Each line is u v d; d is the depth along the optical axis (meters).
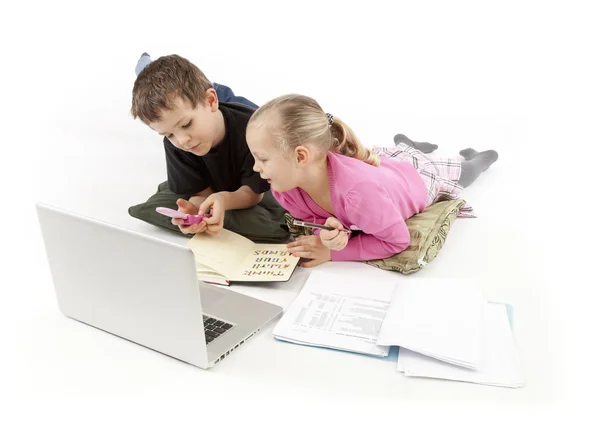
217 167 2.69
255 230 2.61
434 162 2.84
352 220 2.36
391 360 1.97
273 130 2.16
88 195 2.98
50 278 2.45
